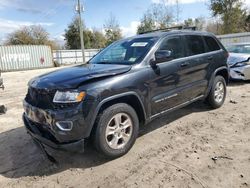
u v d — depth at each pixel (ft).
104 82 11.40
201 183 10.00
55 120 10.62
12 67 91.25
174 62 14.78
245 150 12.51
